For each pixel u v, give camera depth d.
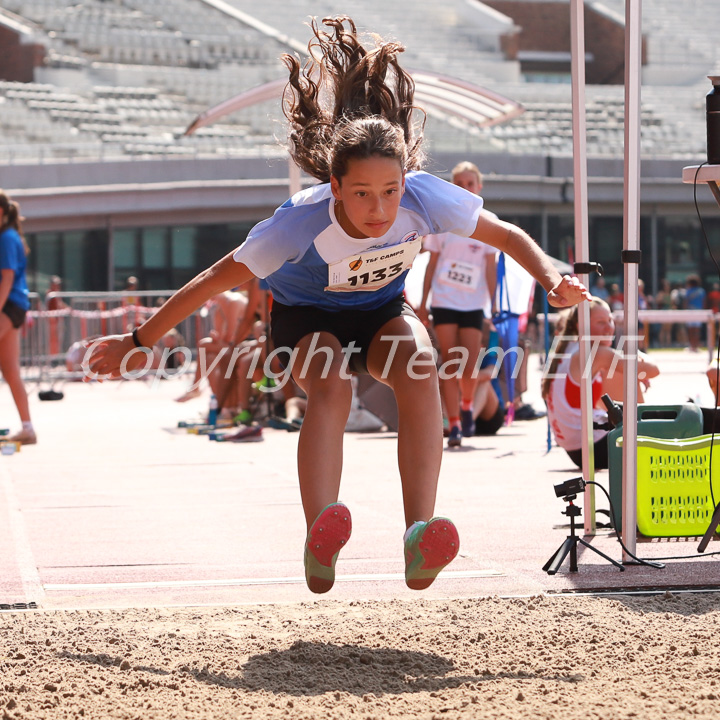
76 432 26.80
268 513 14.14
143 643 7.65
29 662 7.18
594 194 82.75
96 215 73.75
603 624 7.99
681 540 10.81
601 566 10.19
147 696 6.54
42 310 47.19
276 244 7.59
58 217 73.00
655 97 105.62
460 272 21.59
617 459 11.08
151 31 102.62
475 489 15.89
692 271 85.62
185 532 12.75
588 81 123.81
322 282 7.92
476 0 123.62
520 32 123.50
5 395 41.62
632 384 10.18
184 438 25.11
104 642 7.68
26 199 71.31
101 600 9.20
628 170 10.13
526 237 7.98
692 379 40.84
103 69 94.88
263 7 113.44
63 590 9.66
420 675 6.91
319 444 7.50
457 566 10.32
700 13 125.56
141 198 74.06
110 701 6.44
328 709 6.25
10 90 87.25
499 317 24.81
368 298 8.12
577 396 16.61
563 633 7.77
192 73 96.25
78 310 46.31
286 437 24.75
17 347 23.61
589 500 11.31
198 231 76.38
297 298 8.21
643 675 6.82
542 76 124.06
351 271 7.73
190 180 75.75
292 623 8.23
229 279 7.76
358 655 7.30
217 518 13.77
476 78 107.75
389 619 8.30
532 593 9.12
